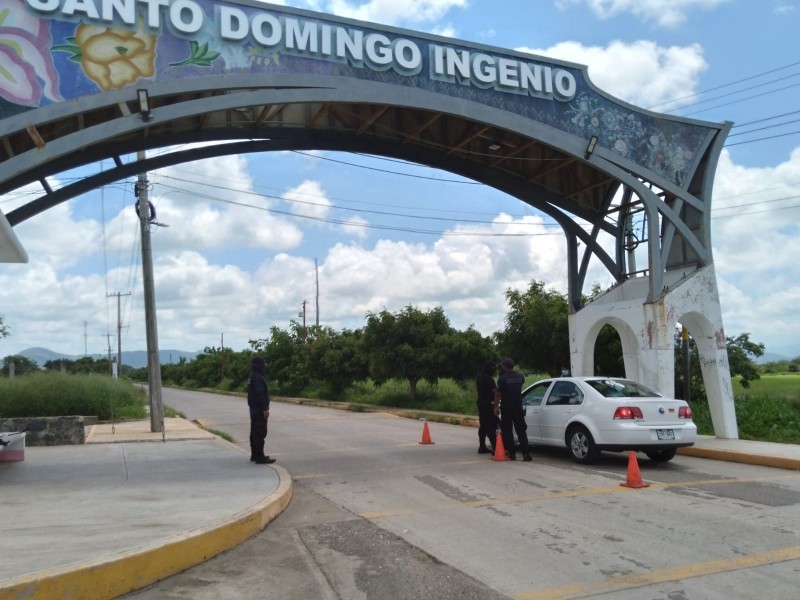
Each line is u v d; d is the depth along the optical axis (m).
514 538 6.80
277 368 49.28
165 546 5.70
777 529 6.95
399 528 7.34
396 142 15.08
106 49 10.32
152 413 18.47
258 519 7.26
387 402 30.95
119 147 12.81
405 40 12.38
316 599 5.14
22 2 9.98
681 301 13.84
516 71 13.32
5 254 9.60
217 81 10.81
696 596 5.03
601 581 5.42
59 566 5.03
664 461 11.80
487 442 15.45
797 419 15.23
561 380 12.55
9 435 11.91
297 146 14.35
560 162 15.66
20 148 12.00
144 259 18.75
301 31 11.56
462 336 28.03
